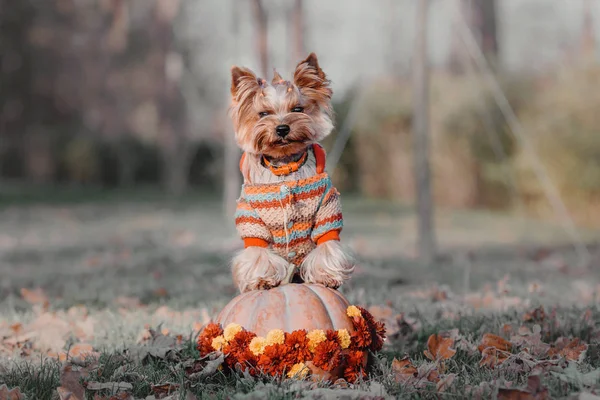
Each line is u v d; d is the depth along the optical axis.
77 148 33.50
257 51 12.94
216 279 8.07
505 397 3.46
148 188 32.97
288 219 4.12
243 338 3.92
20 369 4.23
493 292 7.41
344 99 15.69
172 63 28.39
